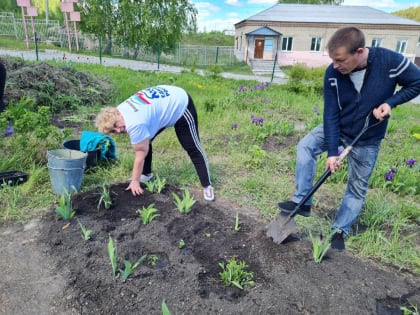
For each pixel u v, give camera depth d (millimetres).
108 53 26766
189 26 27016
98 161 4152
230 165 4719
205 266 2551
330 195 4078
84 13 24984
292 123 7238
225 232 2988
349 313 2244
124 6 24109
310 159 2740
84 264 2514
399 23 31094
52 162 3357
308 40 31578
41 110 4359
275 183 4207
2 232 2916
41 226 3000
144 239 2795
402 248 3074
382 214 3527
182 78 13117
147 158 3723
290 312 2219
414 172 4625
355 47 2205
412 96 2346
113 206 3246
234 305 2229
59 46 25953
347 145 2746
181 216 3148
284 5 33375
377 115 2396
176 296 2264
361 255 2916
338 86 2506
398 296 2422
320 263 2643
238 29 35156
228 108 8273
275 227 2867
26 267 2514
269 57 31672
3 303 2197
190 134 3400
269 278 2471
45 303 2217
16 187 3496
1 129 4305
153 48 26297
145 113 2982
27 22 27266
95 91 7406
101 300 2234
